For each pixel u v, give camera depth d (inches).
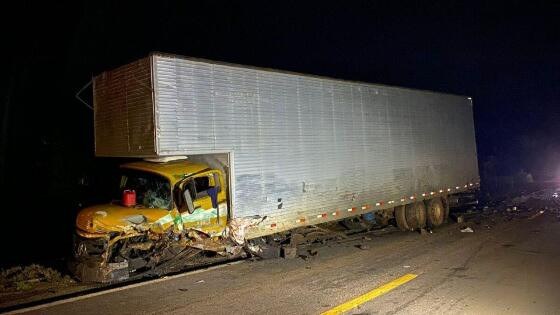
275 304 261.1
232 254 360.2
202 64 338.6
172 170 339.3
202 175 346.3
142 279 324.2
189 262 362.6
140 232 311.6
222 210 354.0
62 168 552.1
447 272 328.8
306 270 342.6
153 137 313.0
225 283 307.0
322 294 279.9
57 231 493.4
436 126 588.7
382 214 529.7
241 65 364.2
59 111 584.1
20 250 434.9
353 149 458.0
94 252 306.7
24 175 551.8
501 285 293.3
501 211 673.0
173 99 320.5
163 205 330.0
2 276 327.3
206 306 258.5
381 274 327.0
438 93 598.2
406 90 538.9
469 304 256.7
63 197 536.1
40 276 331.6
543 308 248.8
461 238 469.4
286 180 390.6
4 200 524.1
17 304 272.5
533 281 302.0
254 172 366.3
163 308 255.3
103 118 370.9
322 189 422.0
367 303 261.0
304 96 413.1
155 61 313.6
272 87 385.7
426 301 262.8
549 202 760.3
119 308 255.6
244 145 360.5
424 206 560.7
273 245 396.5
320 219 418.0
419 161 550.0
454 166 619.8
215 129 342.3
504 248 411.2
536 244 426.3
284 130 392.2
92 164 561.0
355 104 466.0
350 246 437.1
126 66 342.0
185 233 333.4
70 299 272.2
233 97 356.2
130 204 327.9
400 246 434.0
